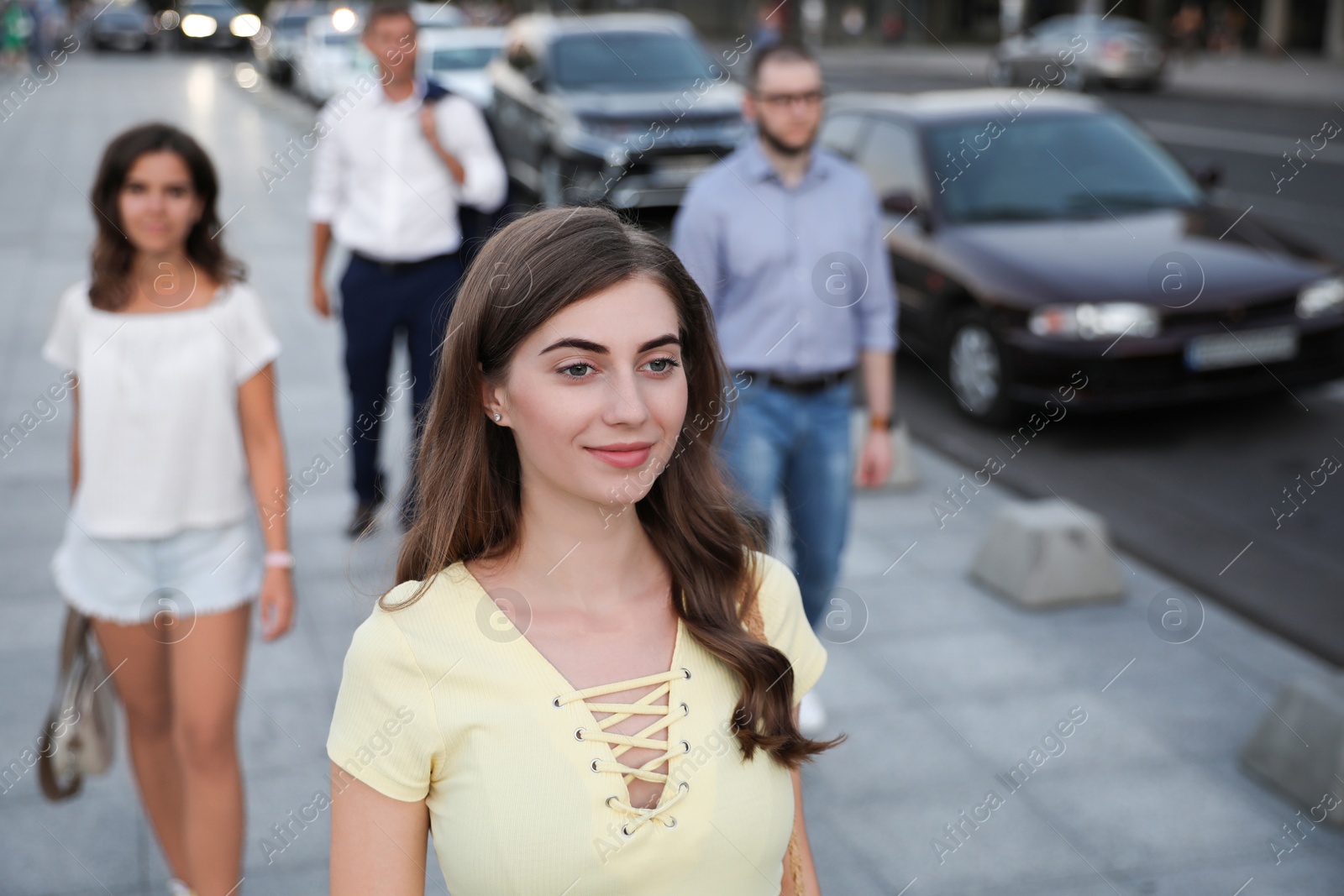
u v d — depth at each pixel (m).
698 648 1.49
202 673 2.58
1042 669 4.11
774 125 3.38
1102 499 5.74
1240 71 29.23
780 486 3.57
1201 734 3.72
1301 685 3.43
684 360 1.51
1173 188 7.33
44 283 8.63
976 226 7.04
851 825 3.27
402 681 1.39
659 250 1.42
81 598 2.62
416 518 1.47
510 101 11.95
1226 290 6.39
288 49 21.42
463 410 1.44
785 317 3.41
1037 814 3.32
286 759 3.48
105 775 3.40
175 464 2.58
